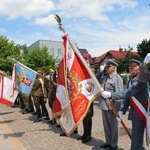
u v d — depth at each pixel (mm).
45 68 50562
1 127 8805
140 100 4609
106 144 6184
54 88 8531
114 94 4668
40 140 7035
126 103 5051
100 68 6293
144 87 4555
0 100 10086
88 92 5570
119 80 5883
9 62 38719
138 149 4629
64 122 5828
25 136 7520
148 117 4508
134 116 4625
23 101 12875
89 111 6645
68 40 5688
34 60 51781
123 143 6457
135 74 5012
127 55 29375
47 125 8953
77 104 5602
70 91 5699
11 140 7094
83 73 5641
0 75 10219
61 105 5855
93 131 7852
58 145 6516
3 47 39938
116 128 5879
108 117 5918
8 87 10172
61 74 5926
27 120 10016
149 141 4688
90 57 6816
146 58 4039
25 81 9391
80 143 6617
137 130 4613
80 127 8422
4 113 11945
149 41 37969
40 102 9742
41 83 9719
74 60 5699
